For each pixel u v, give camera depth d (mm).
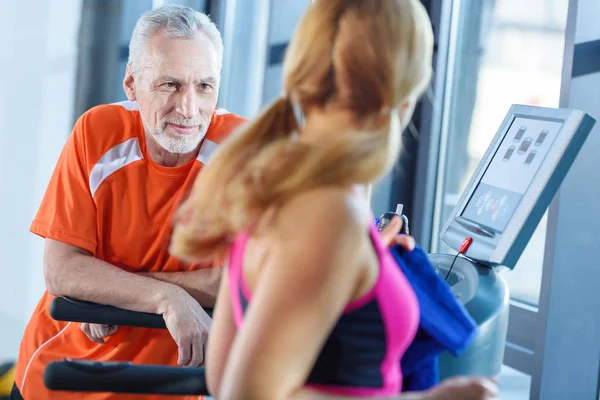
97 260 1721
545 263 2260
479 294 1293
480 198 1508
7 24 3283
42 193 3420
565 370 2270
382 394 811
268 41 3566
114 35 3404
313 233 722
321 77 832
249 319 719
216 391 905
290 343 693
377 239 788
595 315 2246
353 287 762
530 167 1388
